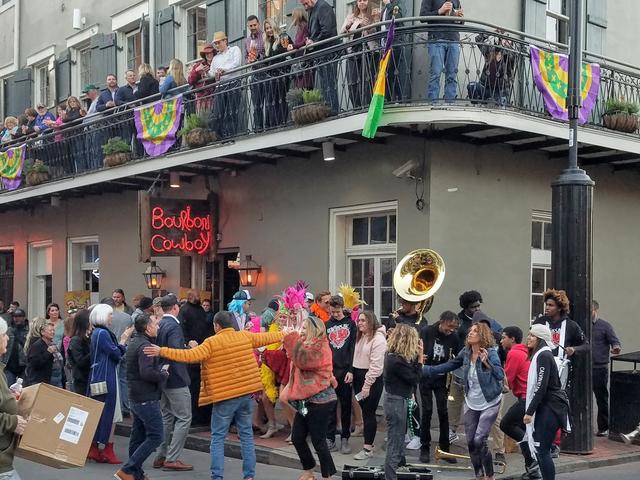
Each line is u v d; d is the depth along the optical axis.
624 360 10.63
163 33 15.79
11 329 11.22
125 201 16.12
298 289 10.40
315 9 11.50
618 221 13.52
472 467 8.65
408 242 10.96
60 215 18.14
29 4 20.08
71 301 16.59
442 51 10.26
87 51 18.42
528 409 7.48
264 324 10.59
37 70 19.95
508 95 10.74
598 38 13.20
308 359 7.73
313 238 12.32
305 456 7.97
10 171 17.58
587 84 11.47
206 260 14.47
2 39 21.05
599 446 10.16
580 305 9.55
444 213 10.85
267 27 12.37
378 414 11.13
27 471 8.95
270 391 9.97
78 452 5.54
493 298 11.38
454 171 11.00
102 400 9.31
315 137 10.96
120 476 8.05
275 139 11.55
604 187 13.33
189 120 12.85
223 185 13.94
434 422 10.56
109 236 16.58
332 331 9.46
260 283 13.19
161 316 10.12
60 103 18.78
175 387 8.92
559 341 9.29
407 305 9.42
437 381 9.02
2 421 5.05
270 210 13.06
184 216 13.55
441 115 9.95
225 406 7.91
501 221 11.56
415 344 7.68
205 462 9.50
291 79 11.62
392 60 10.29
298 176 12.61
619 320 13.44
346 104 11.07
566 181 9.66
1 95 21.08
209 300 13.24
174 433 8.97
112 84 15.66
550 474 7.57
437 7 10.47
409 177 10.88
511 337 8.84
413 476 7.96
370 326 9.10
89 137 15.62
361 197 11.60
